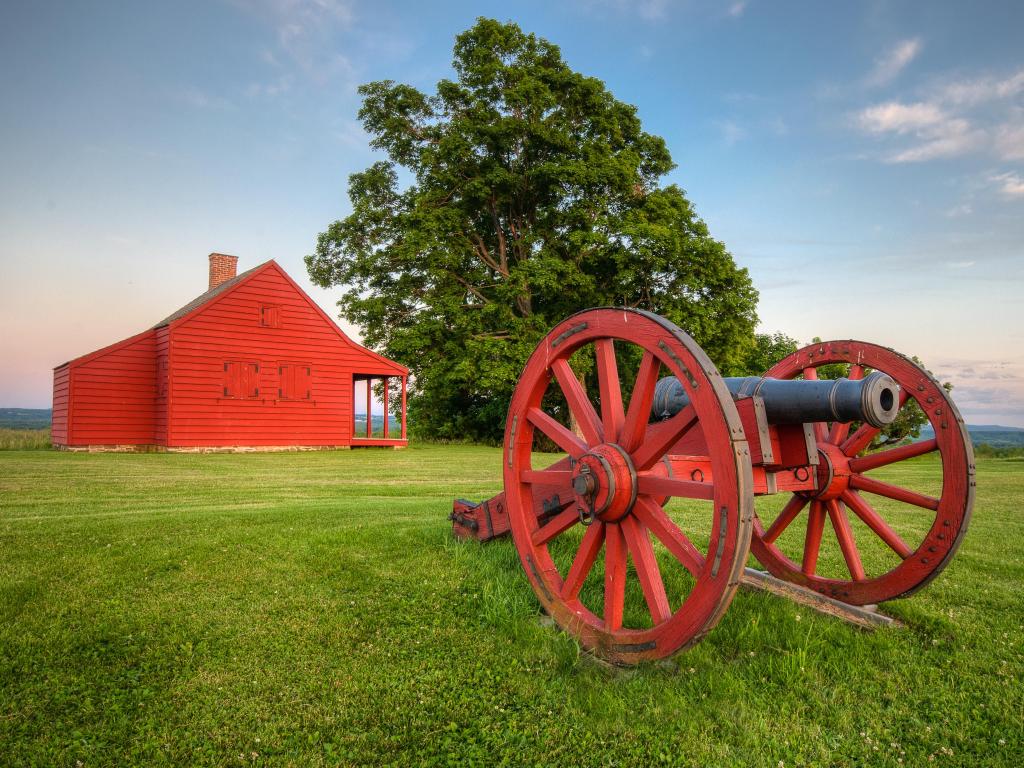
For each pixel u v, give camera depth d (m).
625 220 26.22
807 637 3.68
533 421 4.07
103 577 4.68
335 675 3.36
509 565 5.13
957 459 3.81
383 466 16.73
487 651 3.66
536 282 24.48
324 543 5.70
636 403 3.33
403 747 2.75
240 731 2.84
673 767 2.58
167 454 19.03
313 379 22.72
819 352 4.66
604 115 28.73
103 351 20.05
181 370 19.98
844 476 4.36
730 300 26.39
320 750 2.72
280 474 14.14
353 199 29.75
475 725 2.91
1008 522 8.15
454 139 25.95
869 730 2.84
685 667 3.40
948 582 5.06
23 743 2.71
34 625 3.83
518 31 28.50
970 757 2.64
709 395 2.85
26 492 9.84
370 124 29.56
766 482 3.76
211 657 3.53
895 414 3.25
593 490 3.37
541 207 29.27
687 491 3.01
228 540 5.75
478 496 10.55
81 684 3.20
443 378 25.78
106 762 2.61
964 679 3.33
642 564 3.31
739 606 4.27
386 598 4.43
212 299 20.56
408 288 27.97
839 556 6.03
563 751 2.70
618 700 3.05
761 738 2.77
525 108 26.89
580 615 3.65
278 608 4.21
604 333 3.48
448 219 26.30
